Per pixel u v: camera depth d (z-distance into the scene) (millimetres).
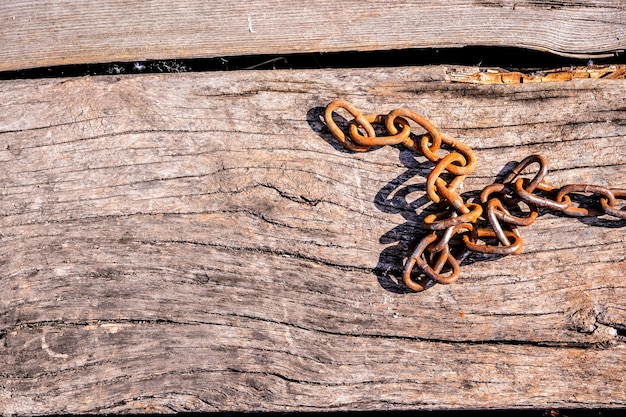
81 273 1521
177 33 1543
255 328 1521
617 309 1515
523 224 1496
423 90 1524
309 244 1520
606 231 1519
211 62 1575
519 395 1518
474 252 1507
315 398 1519
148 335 1521
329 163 1521
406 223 1518
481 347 1521
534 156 1502
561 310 1517
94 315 1520
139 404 1521
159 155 1522
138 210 1521
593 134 1521
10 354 1518
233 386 1521
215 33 1543
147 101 1525
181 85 1526
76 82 1526
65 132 1523
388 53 1557
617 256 1518
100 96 1524
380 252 1519
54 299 1520
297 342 1521
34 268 1520
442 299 1519
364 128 1504
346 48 1543
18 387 1518
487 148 1519
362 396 1520
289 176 1521
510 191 1509
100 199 1521
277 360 1520
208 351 1520
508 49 1543
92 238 1521
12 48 1548
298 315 1520
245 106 1524
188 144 1523
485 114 1522
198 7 1540
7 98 1525
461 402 1519
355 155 1521
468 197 1518
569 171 1519
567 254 1519
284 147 1522
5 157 1522
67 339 1519
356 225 1521
